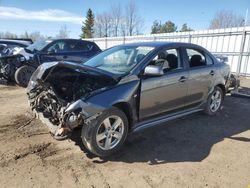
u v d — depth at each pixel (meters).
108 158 4.00
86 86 4.11
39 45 10.27
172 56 4.96
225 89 6.35
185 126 5.41
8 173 3.51
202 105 5.77
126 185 3.35
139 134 4.90
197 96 5.50
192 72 5.21
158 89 4.52
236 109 6.84
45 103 4.35
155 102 4.54
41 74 4.34
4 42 12.59
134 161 3.93
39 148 4.22
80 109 3.61
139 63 4.38
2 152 4.06
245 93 8.62
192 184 3.40
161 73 4.18
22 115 5.78
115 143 4.09
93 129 3.74
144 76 4.33
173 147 4.43
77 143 4.38
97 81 4.19
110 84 4.01
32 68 9.48
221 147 4.49
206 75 5.59
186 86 5.10
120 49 5.14
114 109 3.93
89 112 3.65
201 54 5.67
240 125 5.61
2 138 4.57
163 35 18.61
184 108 5.27
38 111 4.39
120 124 4.08
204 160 4.03
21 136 4.67
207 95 5.80
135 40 20.94
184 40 17.17
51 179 3.42
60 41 10.13
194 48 5.49
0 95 8.00
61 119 3.70
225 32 14.62
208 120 5.84
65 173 3.56
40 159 3.89
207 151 4.33
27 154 4.03
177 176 3.57
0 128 5.01
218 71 5.95
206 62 5.76
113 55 5.00
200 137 4.89
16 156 3.95
